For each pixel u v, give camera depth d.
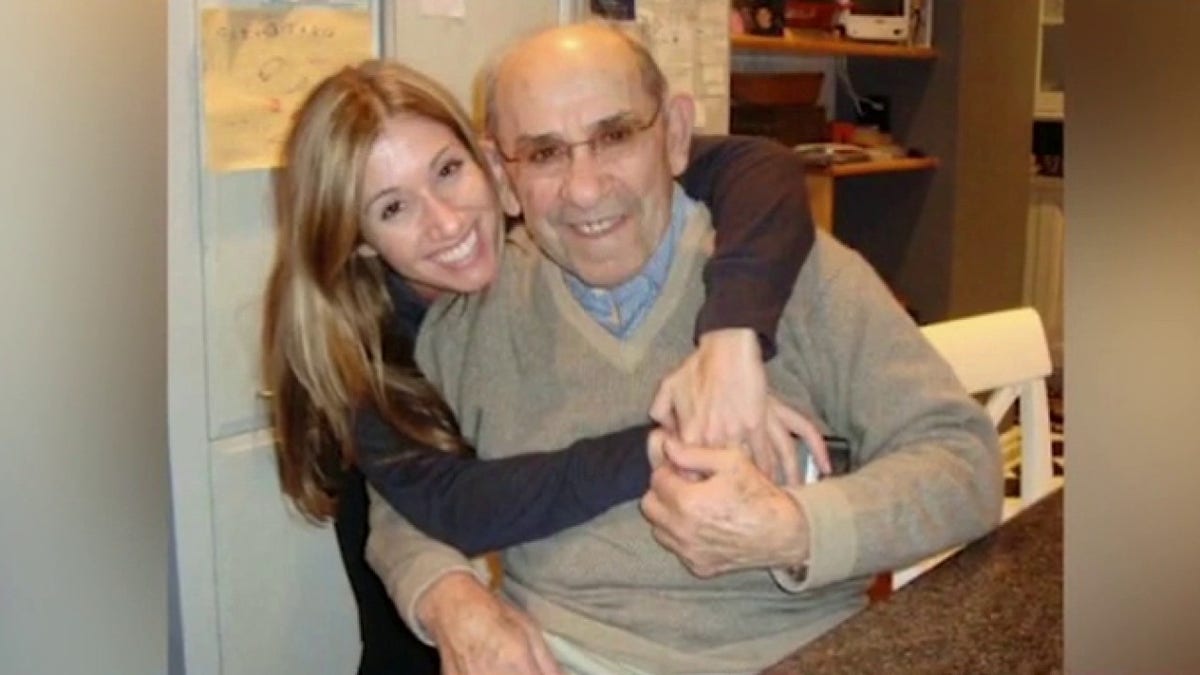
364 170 1.31
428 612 1.31
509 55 1.33
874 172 4.36
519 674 1.24
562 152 1.28
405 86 1.34
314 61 1.74
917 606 0.88
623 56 1.28
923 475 1.21
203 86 1.61
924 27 4.34
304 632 1.87
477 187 1.36
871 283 1.35
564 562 1.31
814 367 1.32
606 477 1.26
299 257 1.39
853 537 1.14
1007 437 2.21
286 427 1.52
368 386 1.42
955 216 4.47
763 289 1.25
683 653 1.28
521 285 1.41
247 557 1.76
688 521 1.14
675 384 1.23
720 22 2.81
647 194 1.30
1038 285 5.09
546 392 1.36
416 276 1.38
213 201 1.65
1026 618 0.85
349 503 1.54
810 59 4.50
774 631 1.29
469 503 1.33
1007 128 4.66
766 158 1.42
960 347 1.60
